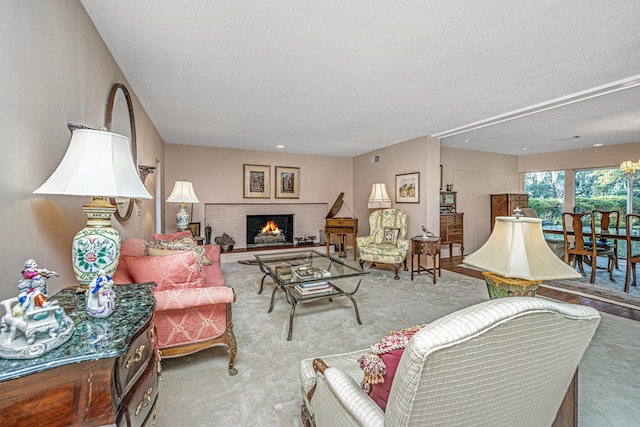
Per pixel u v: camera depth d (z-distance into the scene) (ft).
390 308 10.11
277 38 6.54
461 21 5.94
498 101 10.66
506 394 2.25
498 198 21.25
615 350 7.23
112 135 3.80
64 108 4.65
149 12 5.62
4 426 2.07
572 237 19.51
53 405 2.24
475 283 13.34
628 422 4.84
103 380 2.44
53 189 3.37
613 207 18.93
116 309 3.36
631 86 9.12
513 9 5.57
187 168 18.53
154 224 13.97
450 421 2.11
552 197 21.83
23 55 3.58
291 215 22.12
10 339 2.29
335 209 21.99
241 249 20.16
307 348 7.32
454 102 10.76
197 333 6.08
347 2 5.36
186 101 10.57
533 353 2.21
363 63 7.72
